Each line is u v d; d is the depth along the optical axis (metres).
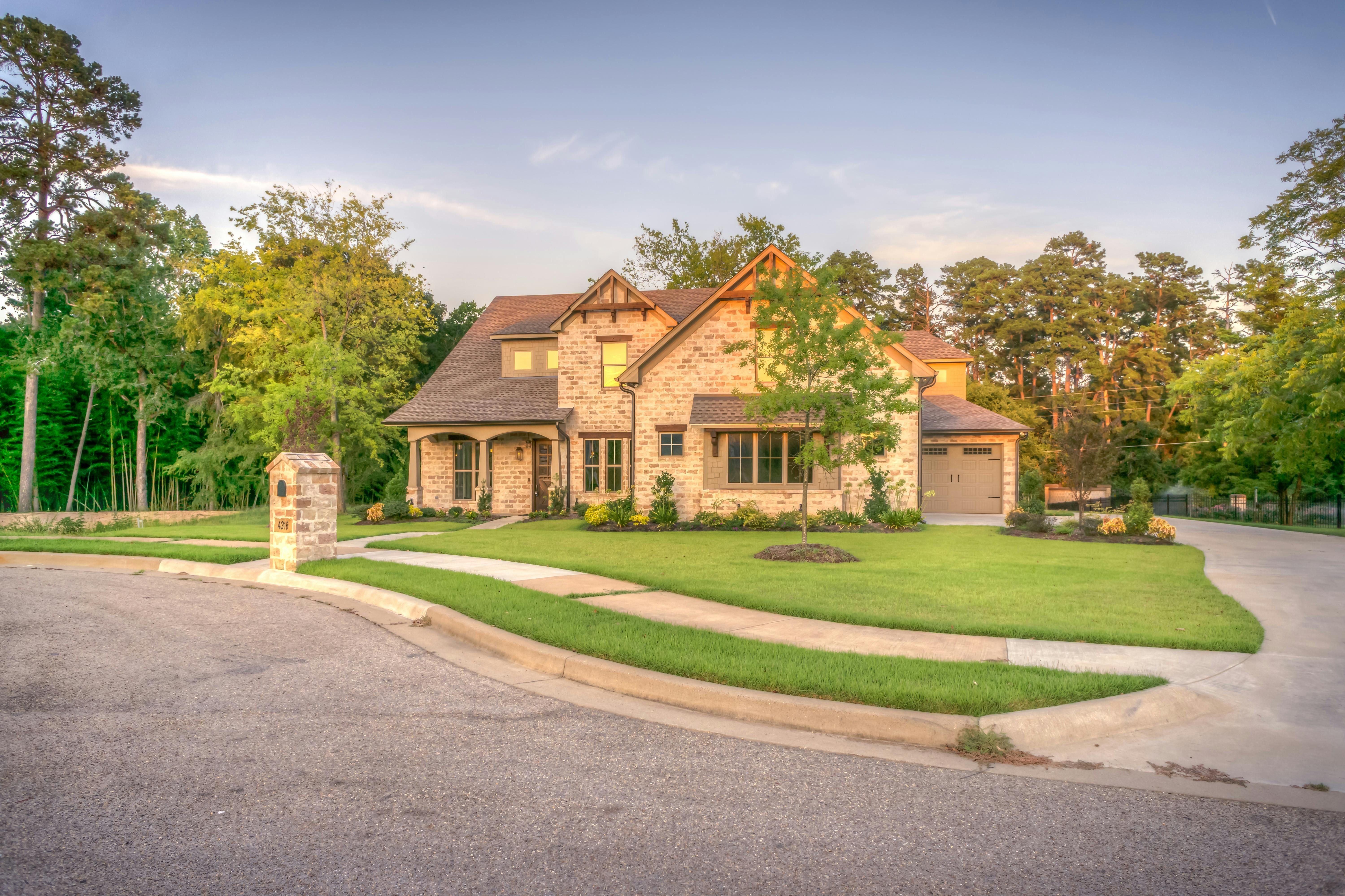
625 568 12.85
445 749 5.01
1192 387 33.59
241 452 33.34
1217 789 4.40
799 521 21.28
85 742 5.06
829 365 14.18
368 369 30.91
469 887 3.29
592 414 25.66
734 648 7.09
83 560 14.77
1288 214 22.77
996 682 5.98
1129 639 7.56
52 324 34.88
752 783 4.48
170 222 37.72
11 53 32.66
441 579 11.13
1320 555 15.54
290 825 3.88
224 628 8.80
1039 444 45.88
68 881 3.31
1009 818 4.03
